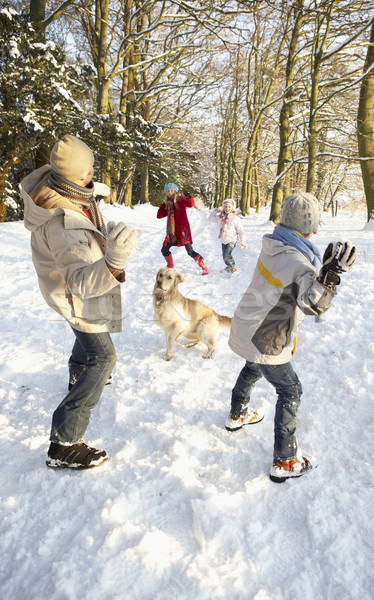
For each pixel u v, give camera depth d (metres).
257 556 1.80
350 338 4.13
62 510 2.04
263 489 2.21
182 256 9.72
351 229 14.92
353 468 2.33
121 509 2.01
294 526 1.98
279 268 2.10
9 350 3.98
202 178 45.50
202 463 2.43
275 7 14.11
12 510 2.04
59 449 2.29
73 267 2.00
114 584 1.64
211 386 3.41
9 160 13.20
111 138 13.62
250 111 23.94
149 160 15.97
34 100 12.20
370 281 6.12
